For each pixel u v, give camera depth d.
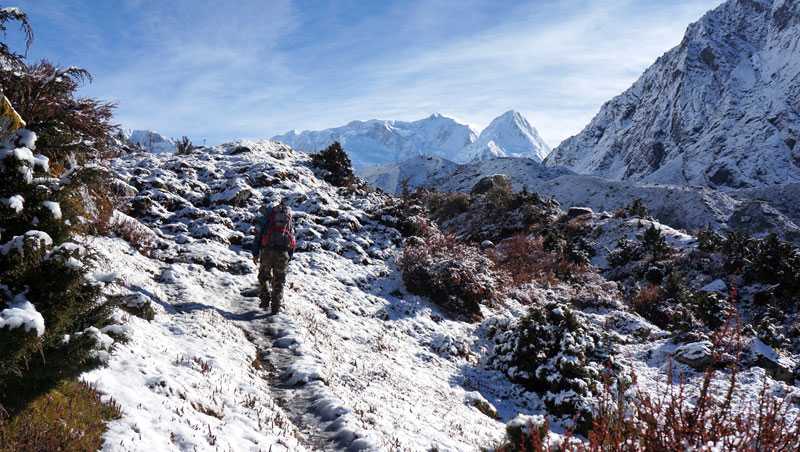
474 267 15.45
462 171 136.62
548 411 9.80
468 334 12.70
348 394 7.01
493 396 10.07
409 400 7.85
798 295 19.33
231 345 7.42
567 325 11.25
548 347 10.66
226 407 5.60
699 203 84.50
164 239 12.20
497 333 12.84
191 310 8.25
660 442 3.52
